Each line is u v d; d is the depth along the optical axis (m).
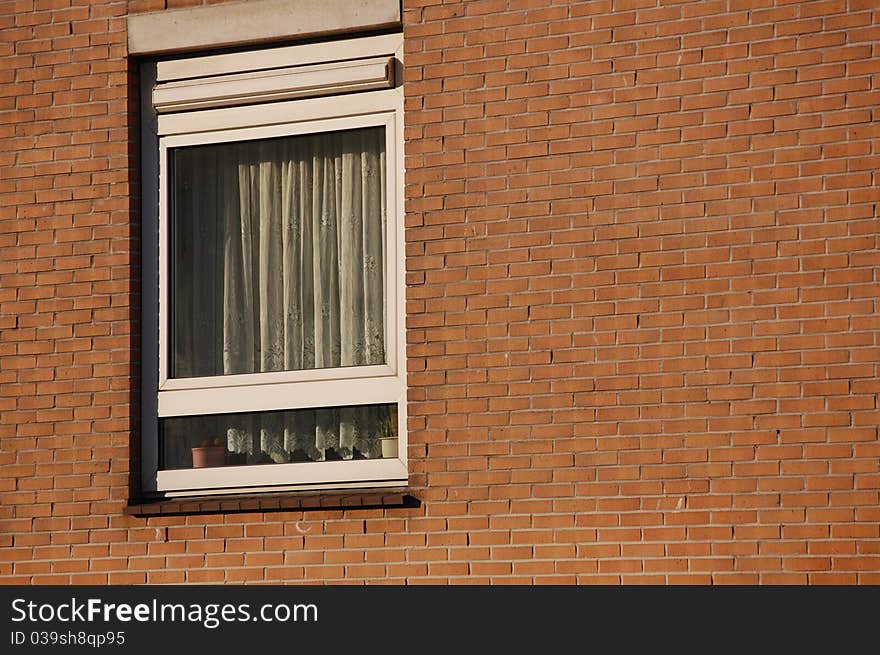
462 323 24.72
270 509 25.41
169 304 26.91
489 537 24.25
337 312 26.31
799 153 23.45
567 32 24.73
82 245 26.91
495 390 24.47
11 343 26.95
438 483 24.59
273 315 26.62
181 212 27.23
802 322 23.22
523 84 24.84
